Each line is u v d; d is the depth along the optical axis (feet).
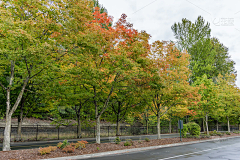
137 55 46.91
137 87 50.72
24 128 94.17
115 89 56.08
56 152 37.63
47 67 41.32
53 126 113.60
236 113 117.60
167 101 66.28
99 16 46.96
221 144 59.72
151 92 57.57
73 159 34.55
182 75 66.18
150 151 44.68
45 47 35.24
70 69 43.19
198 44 140.26
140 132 114.21
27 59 38.11
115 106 89.30
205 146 54.39
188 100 66.95
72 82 51.11
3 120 107.76
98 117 51.80
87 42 39.83
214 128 163.32
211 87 81.82
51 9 38.42
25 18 40.68
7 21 32.19
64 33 40.14
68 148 38.29
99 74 43.19
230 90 114.83
